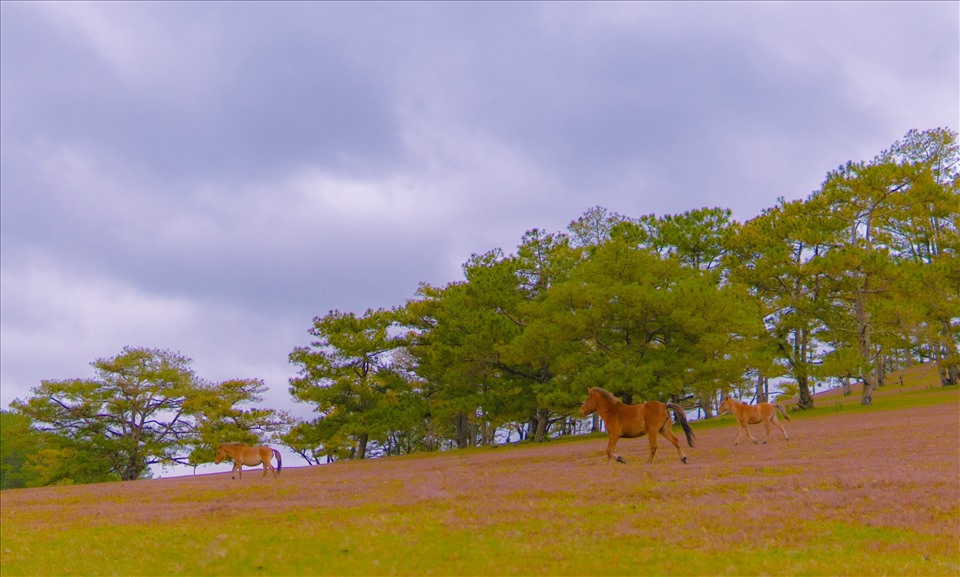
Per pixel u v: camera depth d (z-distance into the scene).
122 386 58.19
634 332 50.03
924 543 11.73
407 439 79.88
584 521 14.14
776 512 14.27
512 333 52.25
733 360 45.69
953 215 61.78
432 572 10.81
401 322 63.97
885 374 82.75
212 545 12.93
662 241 60.81
